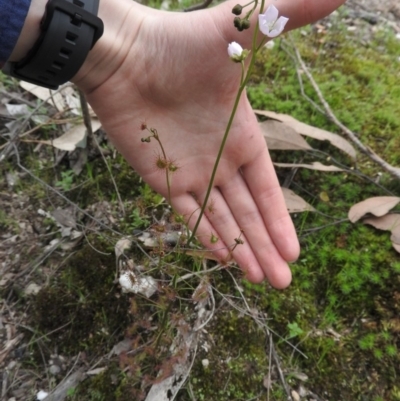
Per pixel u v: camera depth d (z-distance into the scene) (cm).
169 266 22
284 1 18
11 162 33
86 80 23
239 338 26
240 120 24
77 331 26
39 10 20
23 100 35
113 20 22
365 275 27
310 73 39
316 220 30
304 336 26
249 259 26
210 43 21
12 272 28
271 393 24
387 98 37
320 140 34
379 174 32
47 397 24
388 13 46
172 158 25
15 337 26
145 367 25
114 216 30
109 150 33
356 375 25
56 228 30
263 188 25
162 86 23
